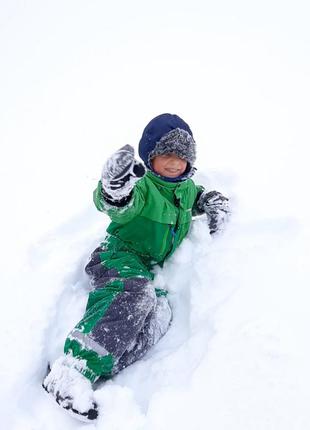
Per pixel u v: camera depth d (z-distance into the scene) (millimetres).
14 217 2541
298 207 2156
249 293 1541
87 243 2037
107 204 1524
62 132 4043
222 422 1228
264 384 1278
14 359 1524
